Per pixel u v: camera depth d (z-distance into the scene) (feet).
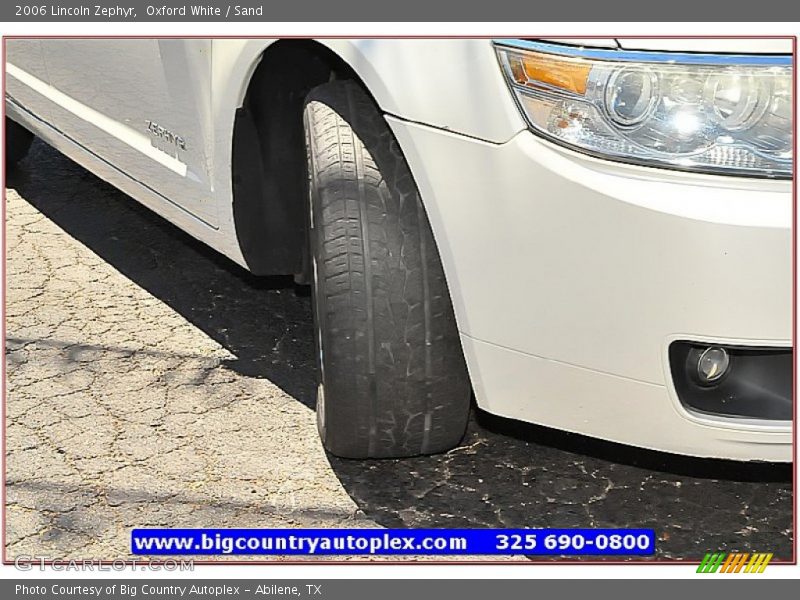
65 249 16.25
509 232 9.32
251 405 12.65
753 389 9.30
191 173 12.30
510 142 9.16
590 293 9.14
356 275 10.28
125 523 10.77
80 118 14.37
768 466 11.66
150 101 12.69
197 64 11.61
